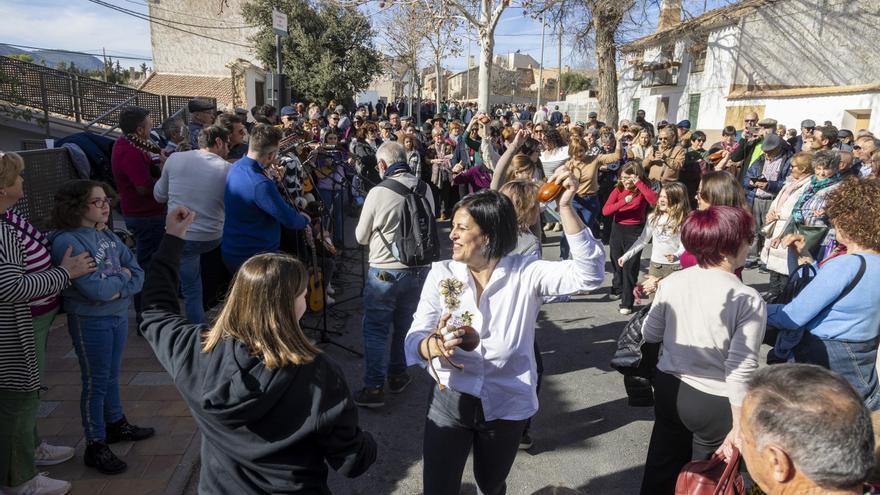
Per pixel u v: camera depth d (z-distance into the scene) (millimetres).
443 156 10250
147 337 1895
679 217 4863
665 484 2609
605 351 5176
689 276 2482
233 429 1654
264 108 7004
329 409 1629
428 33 23625
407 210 3838
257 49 24703
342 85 24219
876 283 2547
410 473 3379
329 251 5254
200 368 1679
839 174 5242
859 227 2578
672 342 2486
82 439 3422
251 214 4074
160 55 26156
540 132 11109
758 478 1326
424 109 30719
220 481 1709
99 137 6883
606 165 8508
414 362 2303
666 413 2545
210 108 6031
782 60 18203
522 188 3557
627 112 27156
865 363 2635
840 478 1174
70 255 2791
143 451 3318
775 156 8086
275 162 4816
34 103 12141
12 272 2438
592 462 3529
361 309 6008
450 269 2363
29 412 2658
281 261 1678
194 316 4551
